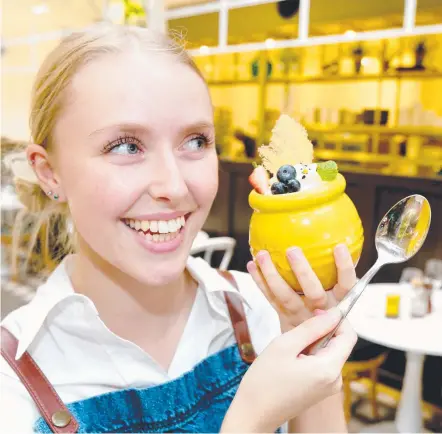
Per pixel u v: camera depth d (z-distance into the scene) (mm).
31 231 1012
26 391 754
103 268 780
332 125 4738
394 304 2445
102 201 651
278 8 4094
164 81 647
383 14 3590
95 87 639
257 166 757
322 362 662
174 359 839
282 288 713
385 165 4277
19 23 4844
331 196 688
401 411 2758
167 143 657
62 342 794
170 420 791
